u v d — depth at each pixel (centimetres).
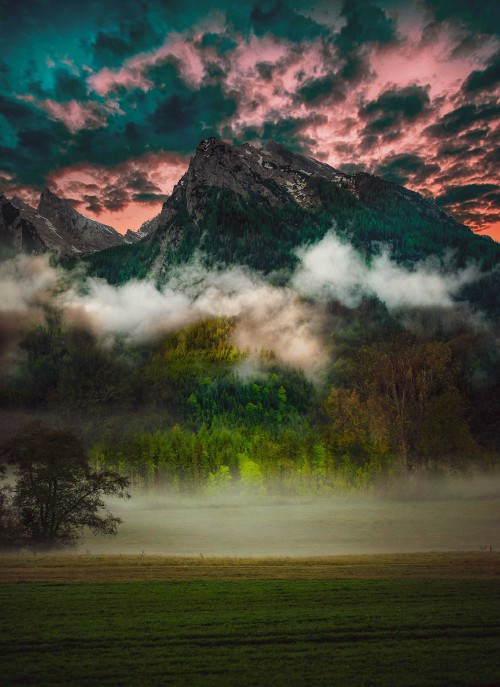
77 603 2248
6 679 1529
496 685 1480
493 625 1948
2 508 4594
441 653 1700
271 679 1527
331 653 1706
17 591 2470
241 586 2550
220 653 1717
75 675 1555
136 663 1639
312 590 2453
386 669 1584
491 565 3144
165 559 3478
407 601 2252
